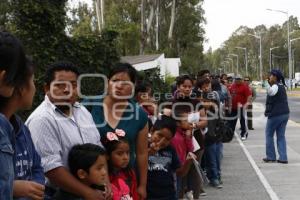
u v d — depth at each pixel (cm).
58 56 1043
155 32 4172
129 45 3644
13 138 257
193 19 4584
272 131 1144
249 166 1106
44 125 380
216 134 852
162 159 511
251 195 824
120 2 4141
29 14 1008
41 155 376
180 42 4781
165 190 510
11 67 255
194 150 635
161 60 2597
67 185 376
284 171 1038
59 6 1057
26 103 283
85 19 3791
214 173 875
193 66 5131
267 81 1154
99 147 389
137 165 466
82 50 1091
